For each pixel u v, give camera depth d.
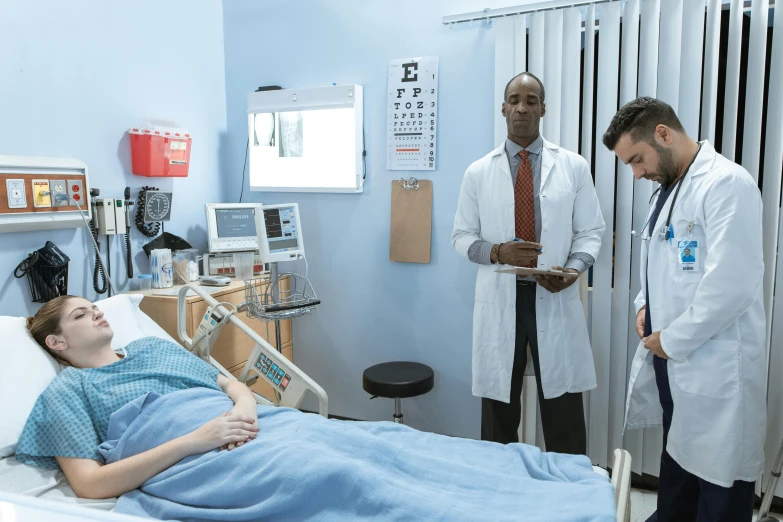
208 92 2.88
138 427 1.40
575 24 2.17
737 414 1.52
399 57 2.57
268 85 2.89
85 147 2.26
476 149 2.46
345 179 2.70
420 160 2.55
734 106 1.95
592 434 2.30
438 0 2.46
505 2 2.33
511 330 2.05
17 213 1.96
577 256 2.02
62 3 2.14
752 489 1.63
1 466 1.37
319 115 2.71
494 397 2.12
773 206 1.93
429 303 2.63
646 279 1.81
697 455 1.59
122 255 2.45
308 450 1.23
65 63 2.16
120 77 2.40
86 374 1.52
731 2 1.93
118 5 2.37
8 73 1.96
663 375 1.73
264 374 1.88
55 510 0.78
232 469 1.25
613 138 1.67
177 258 2.57
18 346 1.58
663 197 1.69
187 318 2.22
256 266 2.81
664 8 2.03
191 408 1.44
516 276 2.04
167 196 2.56
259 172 2.89
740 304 1.46
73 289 2.23
